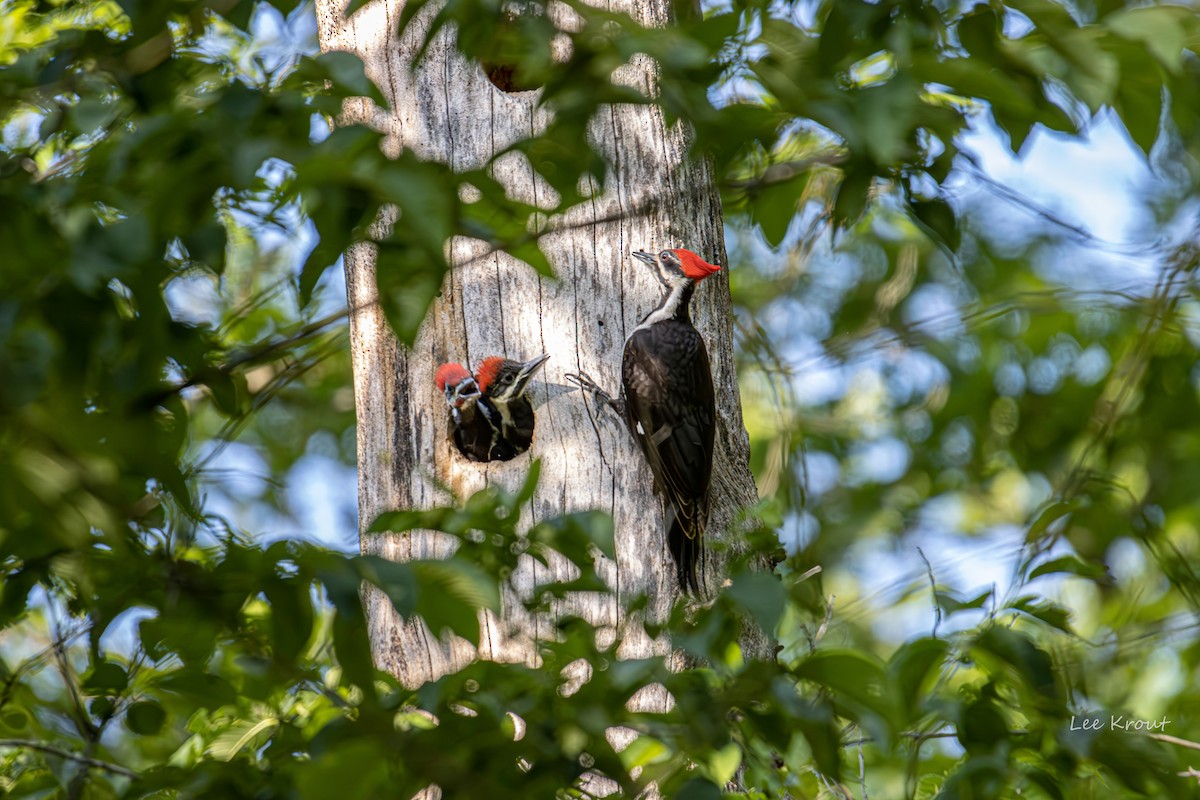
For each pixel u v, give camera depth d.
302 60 5.61
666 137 10.59
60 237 5.14
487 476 10.14
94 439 5.06
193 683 6.70
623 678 6.09
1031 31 7.04
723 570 9.84
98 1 8.83
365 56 10.71
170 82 6.37
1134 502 14.28
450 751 5.89
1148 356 16.36
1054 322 18.56
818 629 9.54
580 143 6.17
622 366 10.18
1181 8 6.64
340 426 17.73
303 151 5.03
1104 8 7.32
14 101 6.03
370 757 5.56
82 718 8.56
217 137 5.11
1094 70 6.59
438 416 10.30
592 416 10.17
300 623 5.39
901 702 6.12
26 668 9.17
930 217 7.31
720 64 6.63
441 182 5.41
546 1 6.18
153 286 5.36
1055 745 7.01
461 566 5.33
